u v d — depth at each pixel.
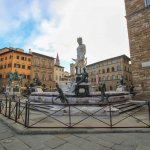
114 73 56.97
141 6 14.74
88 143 4.77
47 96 12.01
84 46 16.08
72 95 11.31
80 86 11.79
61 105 9.71
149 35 13.93
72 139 5.14
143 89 13.99
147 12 14.27
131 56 15.25
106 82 58.94
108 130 5.78
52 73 60.84
